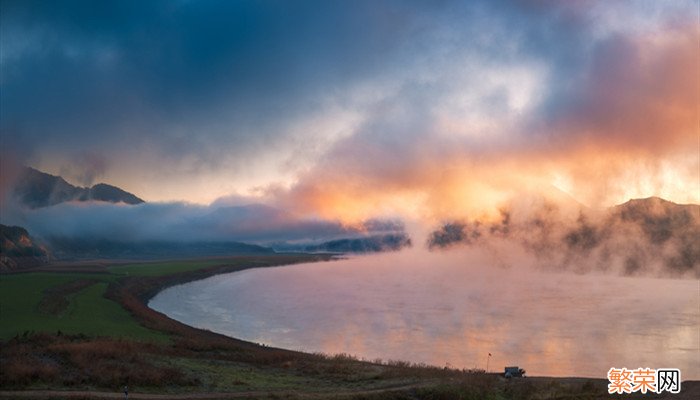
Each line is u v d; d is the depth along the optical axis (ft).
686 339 291.58
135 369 137.69
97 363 139.74
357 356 239.30
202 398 119.55
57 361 140.87
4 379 119.24
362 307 434.30
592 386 155.12
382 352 252.83
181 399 118.01
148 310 363.56
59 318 277.44
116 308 350.02
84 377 126.93
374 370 167.63
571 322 350.23
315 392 131.13
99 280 541.75
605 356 246.88
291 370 164.66
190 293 554.05
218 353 194.08
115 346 169.17
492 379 160.86
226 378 141.59
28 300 338.34
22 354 143.84
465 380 148.87
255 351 207.92
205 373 145.28
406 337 296.10
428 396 135.33
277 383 141.28
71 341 181.98
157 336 241.76
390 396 130.41
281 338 291.79
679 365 228.63
